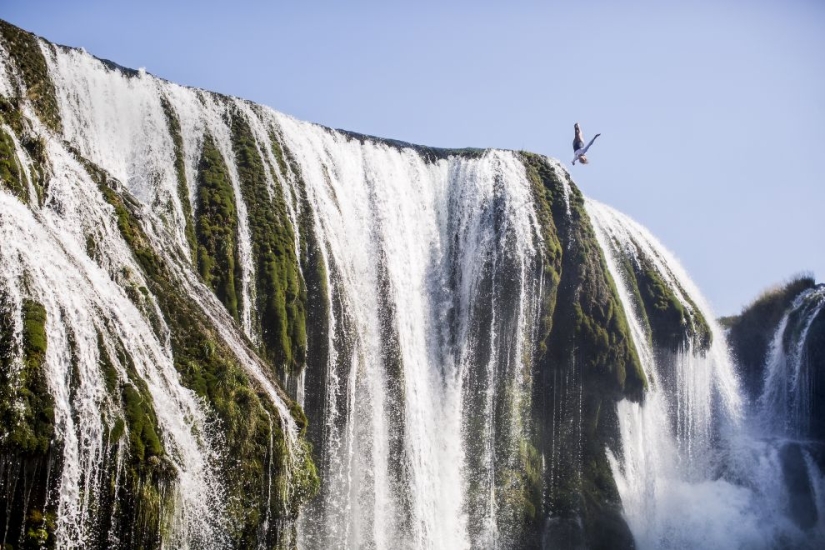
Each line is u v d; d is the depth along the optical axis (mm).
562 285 53969
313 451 43656
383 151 53875
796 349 63062
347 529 44125
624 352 53406
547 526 49688
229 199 44875
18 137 34469
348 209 50688
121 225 36875
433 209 54406
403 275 51469
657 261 60812
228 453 34375
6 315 29547
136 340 33469
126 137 44281
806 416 62062
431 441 49125
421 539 46625
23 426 28438
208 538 33188
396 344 48969
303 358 43688
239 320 42344
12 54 41312
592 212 59438
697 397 58938
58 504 28844
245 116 48594
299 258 46031
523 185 55594
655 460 55750
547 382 51969
